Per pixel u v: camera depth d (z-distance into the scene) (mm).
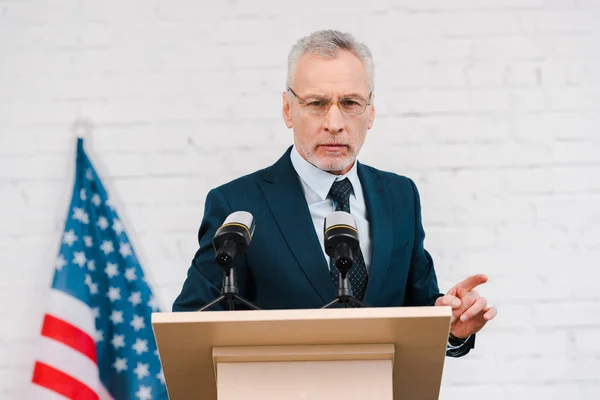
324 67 3334
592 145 5129
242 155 5125
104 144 5129
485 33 5227
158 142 5137
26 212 5051
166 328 2377
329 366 2484
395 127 5129
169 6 5273
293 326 2363
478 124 5141
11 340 4910
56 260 4906
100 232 4957
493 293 5004
